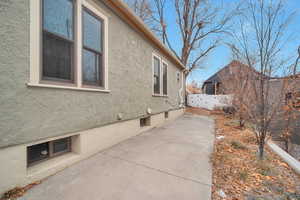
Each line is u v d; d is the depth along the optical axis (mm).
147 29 5480
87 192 2129
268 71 3355
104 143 3826
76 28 3039
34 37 2324
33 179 2312
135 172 2701
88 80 3443
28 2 2246
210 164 3074
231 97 7629
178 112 11266
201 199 2016
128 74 4863
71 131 2955
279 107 3383
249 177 2617
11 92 2064
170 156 3438
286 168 2994
